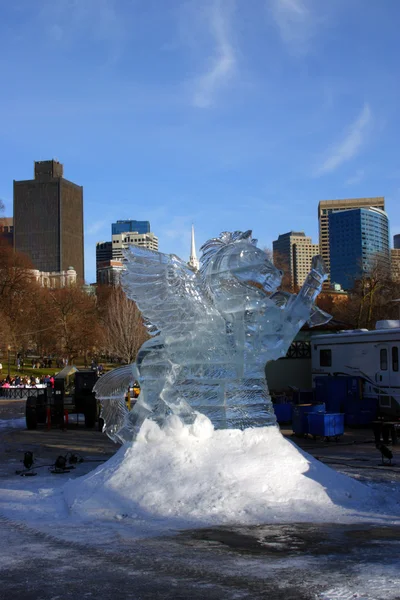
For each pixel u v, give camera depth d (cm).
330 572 609
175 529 816
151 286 1085
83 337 7012
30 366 7400
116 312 5584
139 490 962
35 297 6944
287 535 776
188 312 1085
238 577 598
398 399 2030
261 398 1105
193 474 981
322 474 1020
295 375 2697
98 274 14412
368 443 1761
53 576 614
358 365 2248
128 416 1138
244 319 1105
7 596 556
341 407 2158
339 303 6312
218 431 1070
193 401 1093
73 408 2395
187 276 1085
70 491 1027
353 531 798
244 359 1095
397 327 2242
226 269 1076
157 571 624
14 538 781
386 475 1235
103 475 1026
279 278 1104
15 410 3344
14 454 1622
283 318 1109
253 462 1005
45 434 2084
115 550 712
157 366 1118
